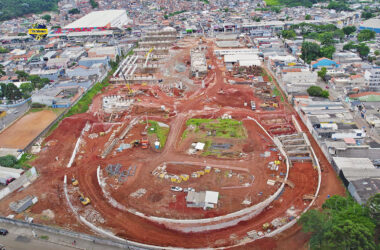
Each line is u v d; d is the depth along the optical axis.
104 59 187.75
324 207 69.94
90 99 146.50
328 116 109.00
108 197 80.50
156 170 90.06
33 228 71.25
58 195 82.62
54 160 98.25
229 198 77.56
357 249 53.81
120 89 158.75
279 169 88.25
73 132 114.25
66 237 68.38
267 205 75.44
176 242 66.44
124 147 102.81
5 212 76.88
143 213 74.06
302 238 65.44
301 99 125.25
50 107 137.25
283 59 177.12
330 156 89.62
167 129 115.56
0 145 108.88
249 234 67.62
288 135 103.62
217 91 148.62
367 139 97.31
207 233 68.81
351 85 139.38
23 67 190.00
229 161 92.94
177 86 156.88
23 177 87.19
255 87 151.25
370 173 79.94
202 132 111.00
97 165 94.81
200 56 194.12
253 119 119.19
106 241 65.62
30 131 117.75
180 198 78.38
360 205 67.81
